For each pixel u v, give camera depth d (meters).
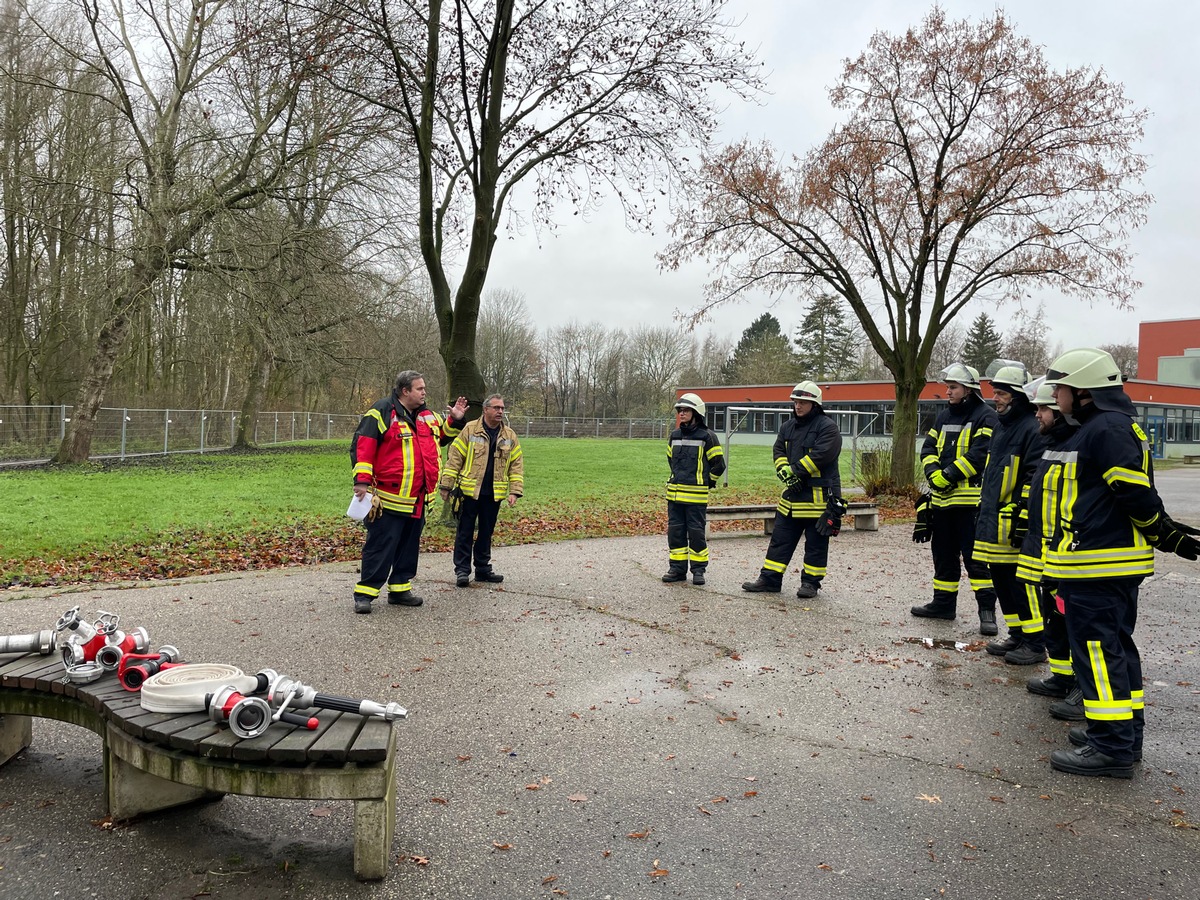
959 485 6.76
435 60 10.87
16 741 3.79
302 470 22.58
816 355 74.44
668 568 9.18
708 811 3.44
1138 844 3.25
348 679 4.98
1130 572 3.97
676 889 2.85
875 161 17.81
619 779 3.73
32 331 28.64
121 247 21.67
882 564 9.91
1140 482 3.87
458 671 5.21
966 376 6.82
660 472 25.19
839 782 3.76
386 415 6.61
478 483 7.79
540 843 3.14
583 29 11.91
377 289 25.95
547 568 8.99
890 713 4.70
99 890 2.76
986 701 4.95
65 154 24.70
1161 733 4.51
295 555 9.57
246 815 3.33
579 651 5.75
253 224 20.42
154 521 11.65
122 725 3.00
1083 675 4.03
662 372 79.12
